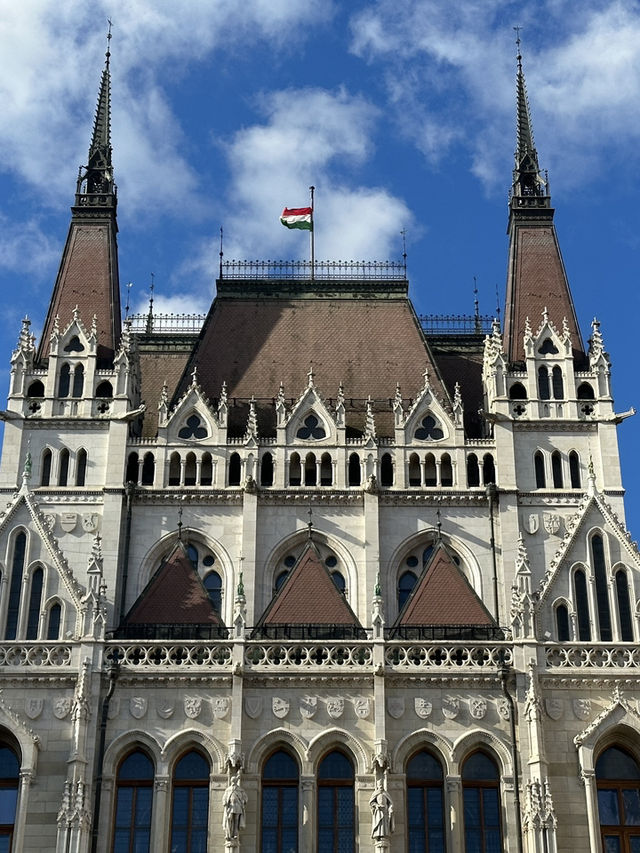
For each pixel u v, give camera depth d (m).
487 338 73.06
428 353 74.75
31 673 59.03
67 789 56.00
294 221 83.44
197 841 56.47
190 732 58.03
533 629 60.34
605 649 60.28
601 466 68.81
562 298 75.31
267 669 59.03
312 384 70.88
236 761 56.72
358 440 69.50
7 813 56.75
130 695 58.78
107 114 83.31
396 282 78.06
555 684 59.44
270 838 56.44
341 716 58.47
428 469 69.06
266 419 71.88
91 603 60.59
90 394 70.50
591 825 56.22
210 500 67.88
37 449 69.19
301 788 57.06
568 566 63.50
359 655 59.84
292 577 63.50
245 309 76.94
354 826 56.69
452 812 56.72
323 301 77.38
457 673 59.12
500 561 66.31
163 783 57.16
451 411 71.31
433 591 63.12
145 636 61.62
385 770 56.75
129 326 73.00
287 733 58.00
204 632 61.91
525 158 81.25
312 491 67.69
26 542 63.62
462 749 58.00
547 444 69.31
